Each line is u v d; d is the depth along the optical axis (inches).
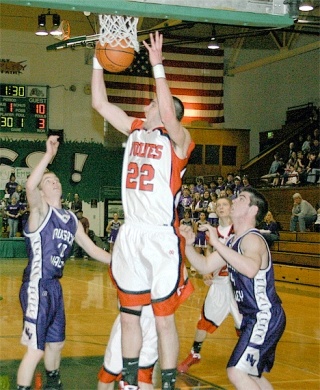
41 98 954.7
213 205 751.1
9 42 946.7
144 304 149.3
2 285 557.3
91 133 987.9
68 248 191.0
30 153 953.5
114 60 153.7
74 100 978.1
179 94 960.9
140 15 150.3
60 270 190.4
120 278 149.9
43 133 956.6
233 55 1000.9
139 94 924.6
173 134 147.3
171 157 149.9
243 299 159.0
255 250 156.1
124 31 153.3
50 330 189.6
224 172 975.0
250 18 157.8
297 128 926.4
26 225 189.2
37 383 219.3
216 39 827.4
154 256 145.8
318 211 679.1
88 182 987.3
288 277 622.8
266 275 158.4
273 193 802.8
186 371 248.5
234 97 1016.9
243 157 983.6
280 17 160.4
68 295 494.0
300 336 338.3
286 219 781.9
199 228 158.2
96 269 753.6
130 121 160.7
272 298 159.0
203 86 970.1
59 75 970.7
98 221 991.6
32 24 952.3
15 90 943.0
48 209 188.1
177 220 152.3
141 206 148.9
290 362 273.9
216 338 326.0
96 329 338.6
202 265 173.0
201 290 551.8
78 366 250.4
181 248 149.0
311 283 593.0
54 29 668.1
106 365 170.7
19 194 912.9
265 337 156.1
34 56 957.8
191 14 151.9
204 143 968.3
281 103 1006.4
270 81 1017.5
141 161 151.0
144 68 912.3
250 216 162.2
